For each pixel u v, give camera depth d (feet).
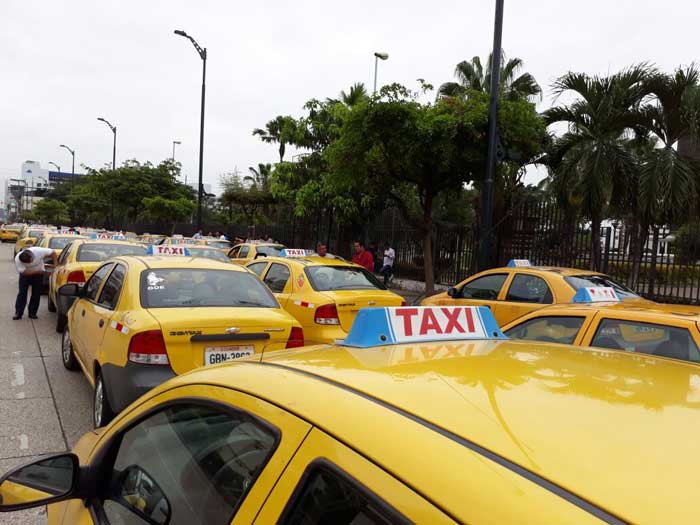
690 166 35.63
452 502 3.19
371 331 6.39
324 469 3.89
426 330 6.79
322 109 67.72
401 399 4.26
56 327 29.96
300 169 69.36
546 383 4.83
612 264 40.68
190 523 5.09
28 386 20.21
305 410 4.37
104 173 130.62
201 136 78.18
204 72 77.77
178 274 17.25
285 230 83.92
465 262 52.75
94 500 6.61
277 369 5.27
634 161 37.60
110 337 15.33
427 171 42.42
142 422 6.43
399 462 3.55
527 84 76.74
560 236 42.57
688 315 13.52
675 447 3.67
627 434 3.83
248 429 4.79
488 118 37.06
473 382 4.75
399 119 37.78
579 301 16.60
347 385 4.59
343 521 3.63
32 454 14.43
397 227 63.16
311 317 23.84
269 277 28.37
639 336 13.66
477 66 79.46
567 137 40.47
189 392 5.80
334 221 72.02
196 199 132.98
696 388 5.01
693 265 36.50
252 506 4.28
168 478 5.63
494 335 7.38
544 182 48.24
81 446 7.60
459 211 90.38
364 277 27.17
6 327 30.53
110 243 33.83
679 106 37.17
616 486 3.21
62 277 29.22
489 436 3.71
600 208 38.55
